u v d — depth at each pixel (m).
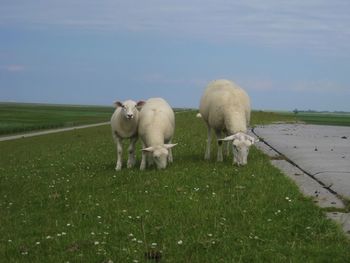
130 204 12.51
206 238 9.43
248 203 11.61
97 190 14.70
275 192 12.56
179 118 56.94
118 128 18.08
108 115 135.50
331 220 10.05
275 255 8.47
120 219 11.16
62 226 11.13
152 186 14.32
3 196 15.50
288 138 25.56
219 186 13.74
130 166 18.48
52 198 14.23
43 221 11.86
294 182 13.87
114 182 15.56
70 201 13.59
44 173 19.67
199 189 13.48
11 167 23.41
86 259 8.82
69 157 24.67
